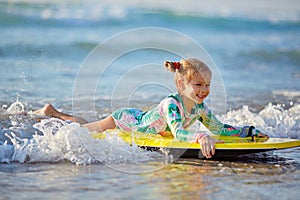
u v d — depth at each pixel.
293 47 37.53
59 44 33.84
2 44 32.56
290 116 18.39
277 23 44.62
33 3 41.97
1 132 14.20
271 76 28.70
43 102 19.73
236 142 13.66
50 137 13.03
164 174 11.72
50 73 26.27
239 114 18.44
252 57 34.28
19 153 12.58
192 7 46.91
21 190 10.25
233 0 50.31
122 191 10.32
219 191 10.44
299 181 11.34
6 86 22.27
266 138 14.17
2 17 38.78
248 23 44.16
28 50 32.09
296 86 25.97
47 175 11.38
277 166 12.73
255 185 10.93
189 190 10.47
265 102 21.75
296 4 50.72
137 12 43.78
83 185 10.70
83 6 43.38
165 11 44.66
